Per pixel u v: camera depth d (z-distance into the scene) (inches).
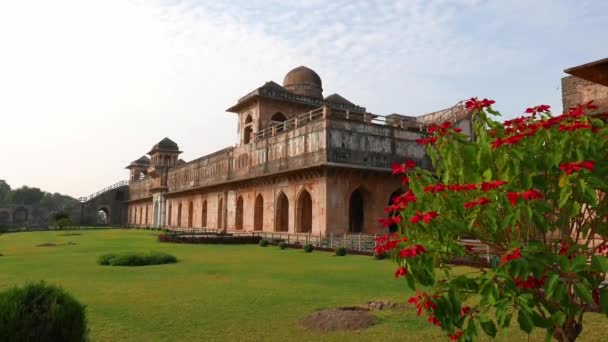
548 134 141.9
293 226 1157.7
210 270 542.3
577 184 131.3
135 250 874.1
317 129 1069.8
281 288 400.8
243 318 285.4
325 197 1037.8
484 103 162.2
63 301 160.2
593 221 145.7
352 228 1305.4
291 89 1657.2
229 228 1557.6
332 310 295.0
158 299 349.7
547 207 131.7
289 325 267.6
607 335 236.8
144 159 3189.0
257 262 641.6
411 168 163.9
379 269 550.0
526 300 127.3
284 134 1224.2
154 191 2453.2
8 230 1971.0
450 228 140.3
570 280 132.6
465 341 138.3
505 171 137.1
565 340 142.3
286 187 1209.4
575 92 401.4
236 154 1528.1
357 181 1096.2
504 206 134.6
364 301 339.0
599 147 134.3
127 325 269.0
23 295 155.6
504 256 127.9
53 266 590.6
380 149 1114.1
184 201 2091.5
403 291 382.6
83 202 2923.2
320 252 832.3
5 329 145.0
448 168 155.9
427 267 140.6
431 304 136.9
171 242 1107.3
